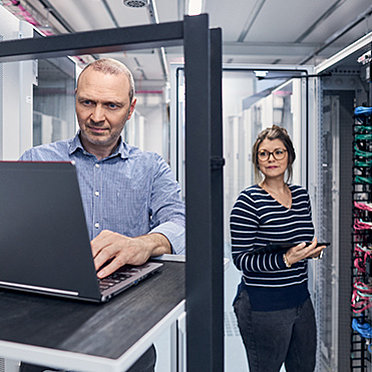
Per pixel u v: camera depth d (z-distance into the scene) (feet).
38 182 1.54
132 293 1.80
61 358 1.21
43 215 1.59
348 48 6.32
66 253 1.61
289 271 5.88
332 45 12.89
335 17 10.81
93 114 2.95
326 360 7.47
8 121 3.86
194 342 1.58
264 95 8.76
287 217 6.04
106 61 3.08
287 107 7.88
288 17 10.85
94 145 3.73
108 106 2.96
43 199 1.56
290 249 5.61
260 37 12.76
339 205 7.40
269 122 8.05
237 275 8.63
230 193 9.29
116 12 10.65
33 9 9.94
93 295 1.63
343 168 7.40
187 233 1.57
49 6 10.15
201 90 1.51
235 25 11.55
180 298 1.72
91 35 1.66
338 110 7.41
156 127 23.57
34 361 1.25
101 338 1.32
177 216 3.60
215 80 1.72
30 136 4.28
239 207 6.05
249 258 5.81
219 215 1.77
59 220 1.57
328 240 7.43
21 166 1.54
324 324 7.42
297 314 5.90
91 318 1.50
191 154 1.55
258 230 6.07
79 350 1.23
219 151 1.74
